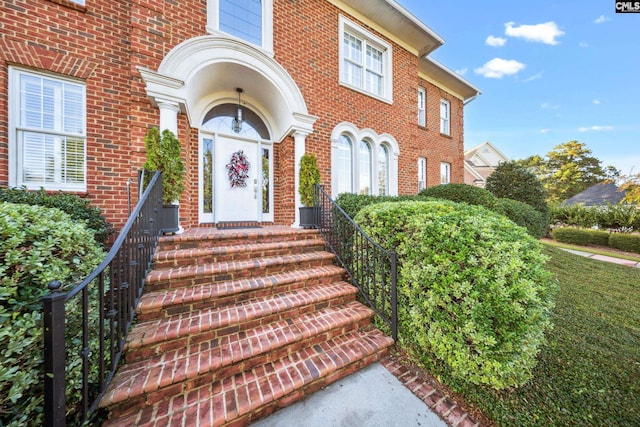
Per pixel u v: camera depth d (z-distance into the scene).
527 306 1.91
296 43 5.10
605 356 2.39
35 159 3.45
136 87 3.57
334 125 5.74
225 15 4.44
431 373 2.19
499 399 1.89
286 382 1.87
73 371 1.53
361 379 2.12
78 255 1.93
